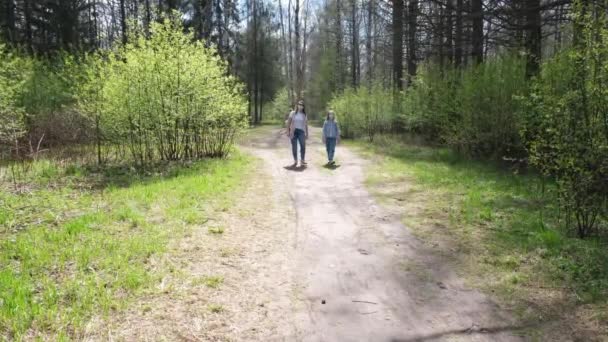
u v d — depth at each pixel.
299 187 8.99
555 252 4.95
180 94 11.26
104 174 9.70
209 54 12.47
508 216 6.46
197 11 32.97
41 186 8.21
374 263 4.93
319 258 5.08
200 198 7.33
